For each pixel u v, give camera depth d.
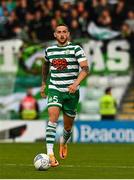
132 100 74.75
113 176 28.53
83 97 74.62
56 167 33.56
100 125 66.88
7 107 74.56
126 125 66.88
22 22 77.81
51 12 77.19
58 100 32.25
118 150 52.12
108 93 69.56
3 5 80.00
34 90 75.44
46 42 76.94
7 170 31.59
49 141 31.73
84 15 76.94
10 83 75.81
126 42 76.94
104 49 76.69
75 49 32.34
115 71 76.31
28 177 27.84
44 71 33.97
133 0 78.62
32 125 68.00
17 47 76.94
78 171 31.16
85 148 55.00
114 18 77.75
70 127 34.50
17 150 51.75
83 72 32.00
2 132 68.06
